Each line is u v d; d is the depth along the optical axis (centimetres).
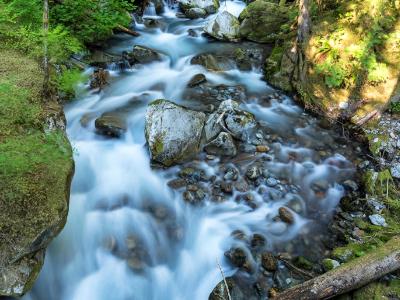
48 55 634
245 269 496
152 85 816
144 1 1115
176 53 944
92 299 462
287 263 505
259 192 600
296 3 973
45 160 456
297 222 563
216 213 566
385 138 689
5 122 483
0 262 370
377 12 716
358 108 731
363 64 718
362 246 523
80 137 649
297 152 682
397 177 636
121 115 707
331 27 769
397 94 723
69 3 803
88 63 807
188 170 614
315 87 771
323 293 431
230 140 650
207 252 520
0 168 418
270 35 988
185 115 633
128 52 879
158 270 496
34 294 430
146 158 632
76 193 553
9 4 664
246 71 902
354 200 604
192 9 1148
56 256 469
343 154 687
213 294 466
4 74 576
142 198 571
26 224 393
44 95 563
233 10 1208
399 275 466
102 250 500
